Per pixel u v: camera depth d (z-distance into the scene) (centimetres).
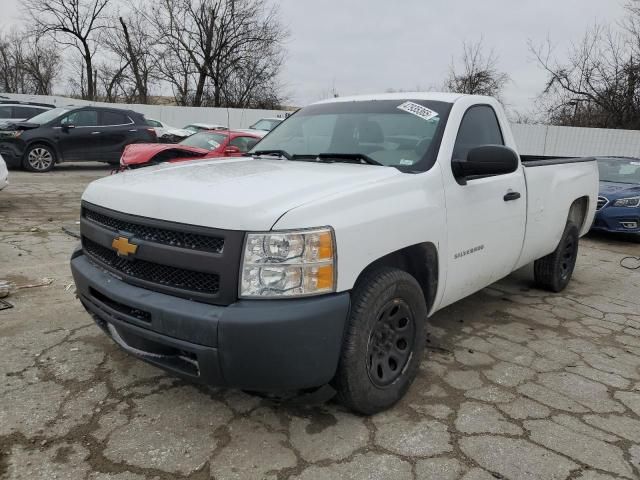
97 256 293
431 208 302
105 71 3956
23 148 1320
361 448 258
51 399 288
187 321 231
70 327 384
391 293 274
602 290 572
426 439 267
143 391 301
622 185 923
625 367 367
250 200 238
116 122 1439
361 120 375
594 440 273
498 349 388
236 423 274
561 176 484
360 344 260
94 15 3806
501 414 295
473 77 3030
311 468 241
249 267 228
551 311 485
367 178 285
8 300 432
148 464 239
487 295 526
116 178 311
